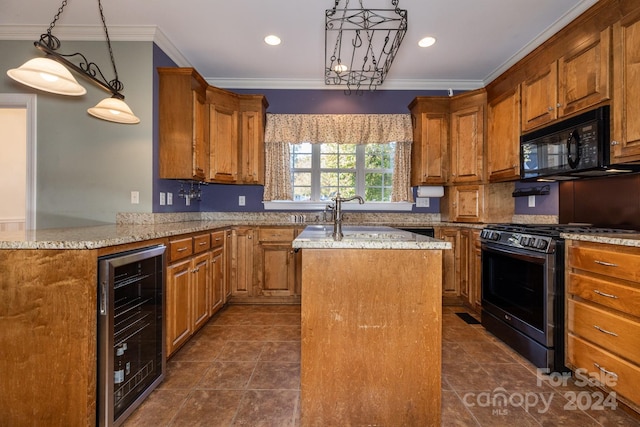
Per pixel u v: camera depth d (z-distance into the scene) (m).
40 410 1.37
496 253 2.49
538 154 2.47
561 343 1.97
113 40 2.71
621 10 1.80
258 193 3.88
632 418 1.56
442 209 3.80
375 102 3.87
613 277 1.63
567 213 2.63
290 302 3.41
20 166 3.92
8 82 2.67
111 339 1.42
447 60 3.25
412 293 1.43
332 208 1.99
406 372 1.44
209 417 1.56
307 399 1.44
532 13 2.47
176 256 2.09
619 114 1.83
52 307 1.37
